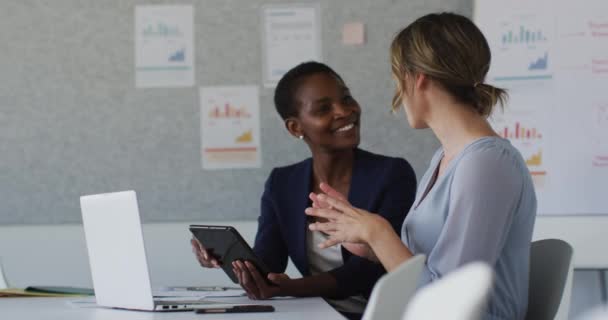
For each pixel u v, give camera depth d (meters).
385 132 3.48
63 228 3.39
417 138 3.49
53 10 3.45
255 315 1.69
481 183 1.58
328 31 3.46
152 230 3.39
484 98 1.68
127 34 3.46
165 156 3.49
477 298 0.93
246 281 1.97
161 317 1.70
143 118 3.48
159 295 2.10
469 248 1.57
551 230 3.37
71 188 3.49
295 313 1.71
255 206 3.49
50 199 3.49
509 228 1.60
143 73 3.47
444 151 1.78
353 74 3.47
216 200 3.49
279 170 2.44
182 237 3.40
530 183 1.65
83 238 3.39
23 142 3.48
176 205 3.49
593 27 3.36
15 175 3.48
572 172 3.38
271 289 1.97
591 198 3.37
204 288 2.32
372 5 3.46
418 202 1.80
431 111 1.71
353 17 3.46
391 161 2.34
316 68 2.36
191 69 3.47
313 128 2.29
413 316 0.91
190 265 3.38
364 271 2.11
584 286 3.51
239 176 3.49
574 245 3.37
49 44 3.46
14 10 3.45
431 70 1.66
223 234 1.92
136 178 3.49
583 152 3.38
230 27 3.46
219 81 3.47
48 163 3.48
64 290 2.25
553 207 3.38
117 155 3.49
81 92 3.47
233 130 3.47
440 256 1.61
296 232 2.30
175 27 3.46
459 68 1.65
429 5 3.46
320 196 1.73
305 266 2.28
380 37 3.47
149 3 3.46
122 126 3.48
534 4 3.37
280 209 2.35
